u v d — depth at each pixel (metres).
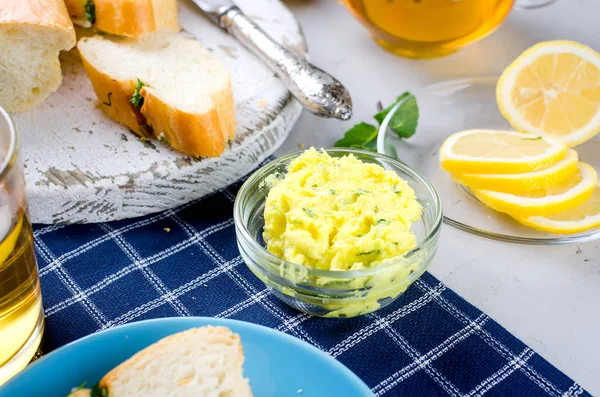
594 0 0.67
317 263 0.41
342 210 0.42
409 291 0.46
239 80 0.55
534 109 0.53
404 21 0.57
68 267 0.47
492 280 0.46
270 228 0.43
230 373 0.39
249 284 0.46
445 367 0.42
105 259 0.47
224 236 0.48
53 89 0.52
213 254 0.47
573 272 0.47
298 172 0.44
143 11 0.53
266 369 0.39
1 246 0.38
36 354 0.43
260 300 0.45
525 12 0.66
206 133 0.48
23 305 0.40
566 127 0.52
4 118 0.39
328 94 0.52
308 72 0.53
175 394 0.38
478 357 0.43
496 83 0.57
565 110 0.52
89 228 0.49
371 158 0.47
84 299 0.45
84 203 0.48
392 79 0.60
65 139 0.50
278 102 0.53
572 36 0.63
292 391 0.39
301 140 0.54
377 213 0.42
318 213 0.42
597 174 0.51
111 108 0.51
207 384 0.39
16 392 0.38
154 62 0.52
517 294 0.46
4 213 0.38
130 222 0.49
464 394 0.41
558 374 0.42
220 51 0.57
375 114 0.56
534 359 0.42
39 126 0.51
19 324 0.40
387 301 0.44
